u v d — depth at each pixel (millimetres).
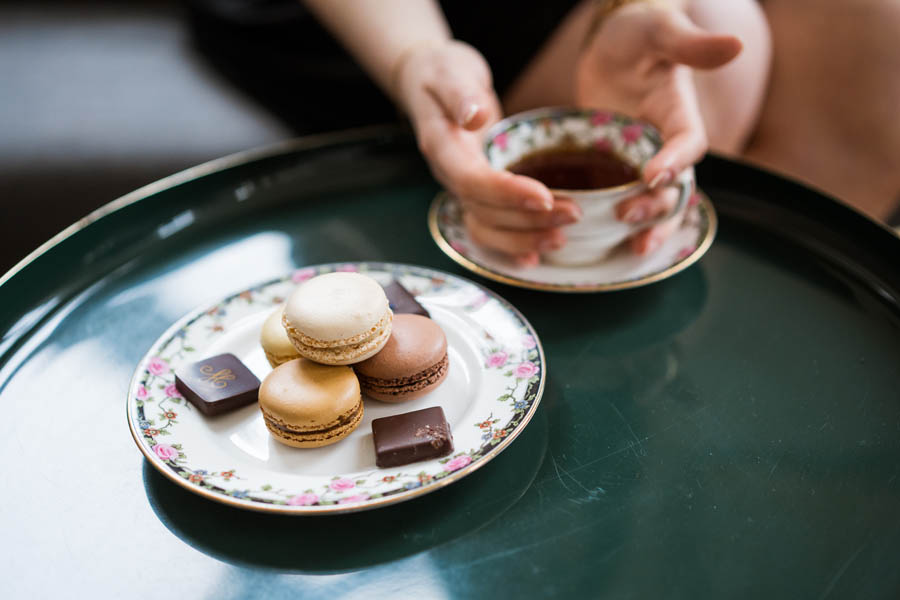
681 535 391
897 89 738
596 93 665
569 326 499
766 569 377
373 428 411
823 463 419
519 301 518
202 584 378
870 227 548
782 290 521
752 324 497
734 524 394
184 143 888
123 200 584
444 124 557
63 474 423
